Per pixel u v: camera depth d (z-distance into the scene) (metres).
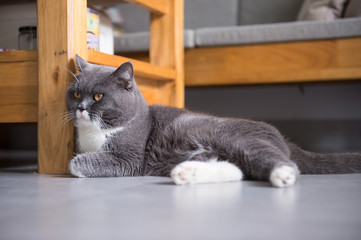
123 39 2.85
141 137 1.54
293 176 1.18
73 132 1.58
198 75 2.79
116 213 0.87
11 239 0.69
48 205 0.96
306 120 3.61
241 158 1.33
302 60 2.61
